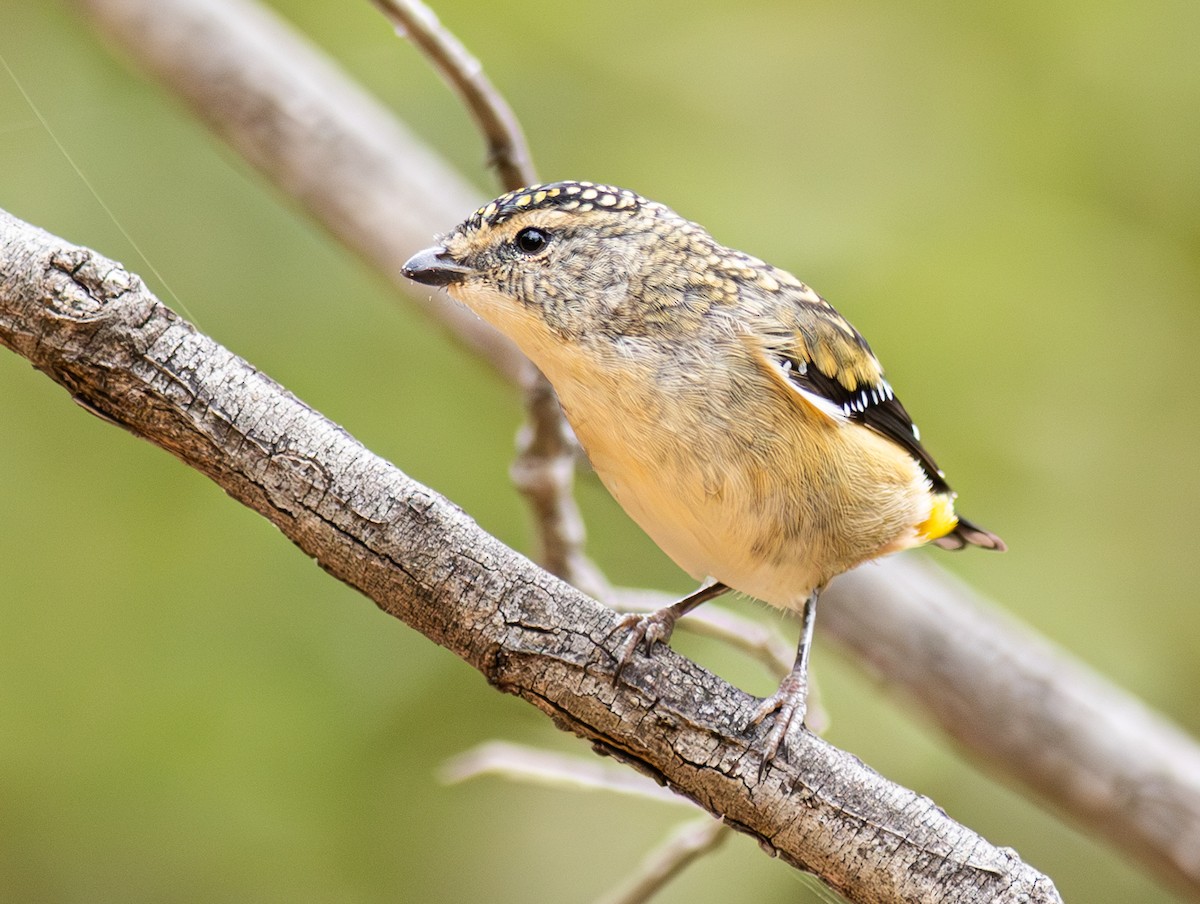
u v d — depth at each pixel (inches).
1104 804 409.1
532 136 474.3
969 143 482.9
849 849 218.8
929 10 494.3
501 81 480.1
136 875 409.4
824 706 443.5
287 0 500.7
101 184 451.5
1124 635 450.9
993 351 456.8
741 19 493.7
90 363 205.2
